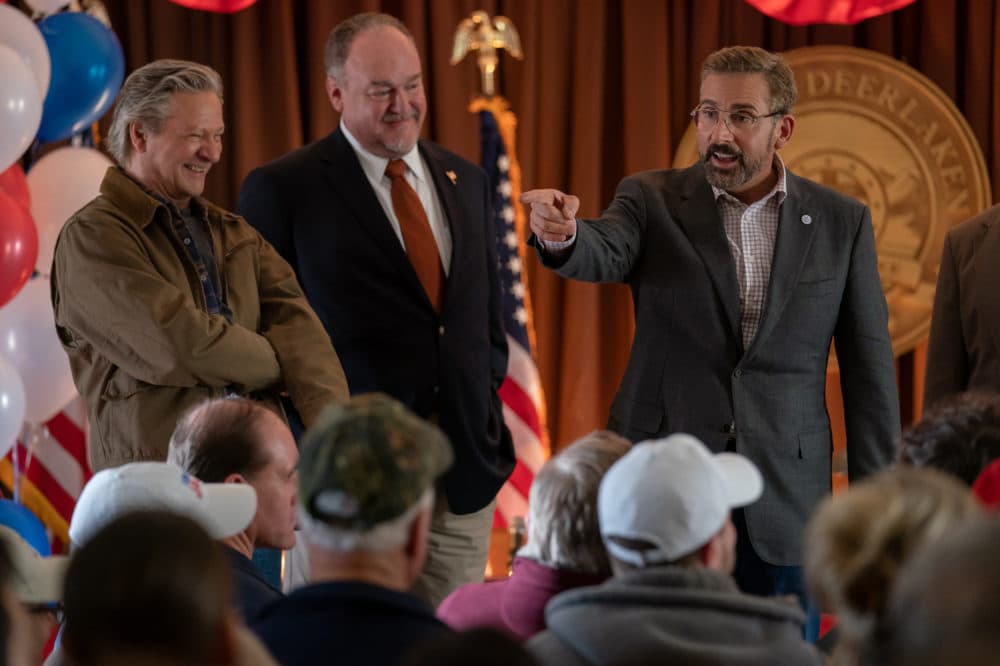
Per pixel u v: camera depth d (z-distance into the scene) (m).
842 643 2.81
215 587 2.52
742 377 6.12
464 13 9.98
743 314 6.20
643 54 10.12
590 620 3.31
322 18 9.80
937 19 10.45
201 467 4.48
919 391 10.52
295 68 9.78
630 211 6.36
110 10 9.67
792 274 6.18
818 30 10.42
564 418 10.09
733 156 6.10
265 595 4.14
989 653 1.91
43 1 8.29
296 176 6.86
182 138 5.80
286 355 5.97
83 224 5.66
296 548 6.53
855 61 10.27
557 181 10.19
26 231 7.31
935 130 10.29
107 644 2.48
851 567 2.67
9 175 7.87
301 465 3.24
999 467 3.83
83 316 5.62
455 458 6.76
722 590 3.46
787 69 6.21
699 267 6.19
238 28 9.70
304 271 6.76
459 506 6.77
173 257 5.79
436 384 6.75
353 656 3.19
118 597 2.46
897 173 10.30
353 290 6.73
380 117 6.75
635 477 3.51
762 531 6.08
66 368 8.03
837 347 6.41
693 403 6.15
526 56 10.07
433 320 6.79
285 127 9.74
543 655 3.34
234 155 9.74
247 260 6.07
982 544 1.98
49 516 9.23
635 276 6.37
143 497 3.97
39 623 3.73
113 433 5.70
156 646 2.48
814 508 6.16
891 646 2.19
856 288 6.30
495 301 7.15
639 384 6.28
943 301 6.88
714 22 10.23
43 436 9.24
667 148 10.15
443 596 6.84
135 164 5.88
